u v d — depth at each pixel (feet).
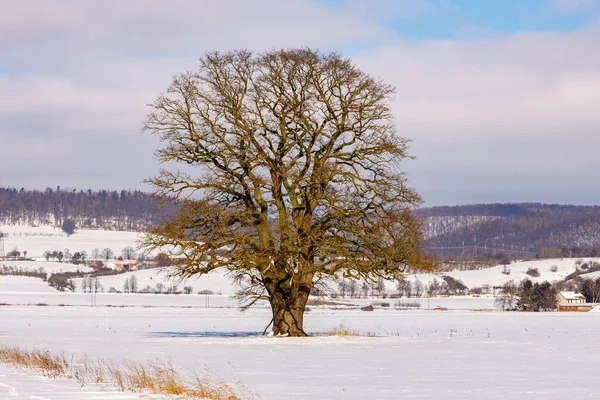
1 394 103.91
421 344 226.99
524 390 116.06
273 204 236.63
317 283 252.83
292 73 232.32
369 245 231.30
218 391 108.88
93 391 110.32
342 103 232.94
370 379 133.80
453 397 107.55
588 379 133.28
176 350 205.87
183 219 230.07
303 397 107.55
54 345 235.20
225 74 234.58
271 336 249.55
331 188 232.73
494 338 277.44
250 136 230.89
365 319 523.70
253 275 247.70
